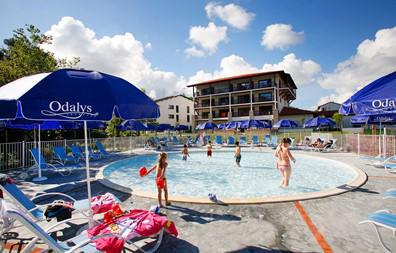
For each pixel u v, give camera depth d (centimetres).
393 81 523
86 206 469
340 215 516
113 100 361
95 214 506
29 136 1691
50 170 1099
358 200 614
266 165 1512
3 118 307
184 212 545
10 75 1594
